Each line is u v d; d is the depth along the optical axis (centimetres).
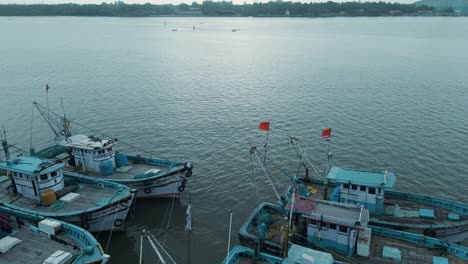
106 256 3531
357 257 3731
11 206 4528
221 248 4447
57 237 3859
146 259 4319
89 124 8256
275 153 6850
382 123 8200
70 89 11056
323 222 3812
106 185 4981
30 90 10838
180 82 12212
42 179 4631
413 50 19675
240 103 9812
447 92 10488
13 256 3638
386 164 6344
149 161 5809
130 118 8644
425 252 3759
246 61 16888
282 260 3553
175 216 5100
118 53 19338
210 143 7300
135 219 5072
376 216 4341
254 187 5756
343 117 8625
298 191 4691
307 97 10294
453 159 6525
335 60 16762
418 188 5684
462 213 4375
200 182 5900
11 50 19850
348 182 4325
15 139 7462
